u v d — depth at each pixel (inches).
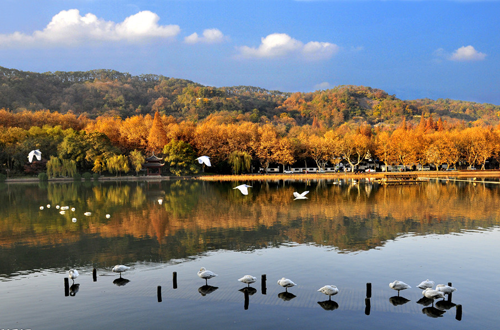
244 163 7239.2
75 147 6781.5
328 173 7352.4
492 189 4320.9
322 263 1569.9
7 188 5191.9
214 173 7657.5
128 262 1627.7
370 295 1232.2
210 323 1074.7
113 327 1057.5
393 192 4065.0
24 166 6771.7
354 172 7623.0
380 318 1096.2
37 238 2082.9
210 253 1743.4
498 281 1350.9
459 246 1807.3
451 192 4015.8
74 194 4311.0
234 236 2066.9
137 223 2469.2
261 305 1179.3
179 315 1120.8
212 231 2199.8
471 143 7736.2
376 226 2284.7
